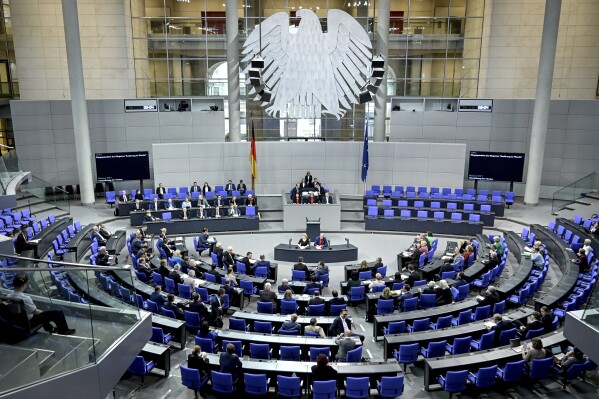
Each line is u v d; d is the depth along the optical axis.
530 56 26.38
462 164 24.53
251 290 14.06
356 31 24.05
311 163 25.33
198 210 21.59
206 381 9.12
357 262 17.80
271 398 9.23
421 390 9.57
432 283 13.12
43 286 6.73
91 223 20.34
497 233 20.70
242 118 26.94
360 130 27.31
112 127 25.61
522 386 9.62
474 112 25.89
